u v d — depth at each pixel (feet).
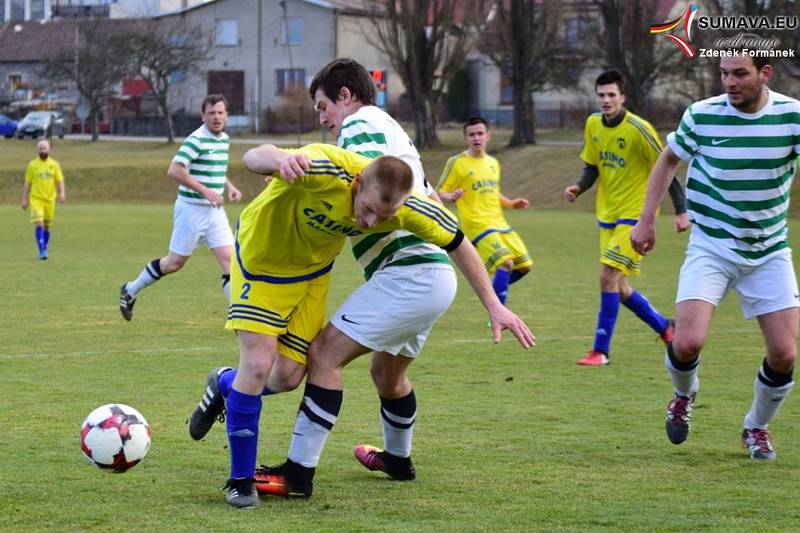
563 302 66.85
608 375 41.93
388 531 21.45
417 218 23.15
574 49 232.73
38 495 23.95
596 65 233.55
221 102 54.80
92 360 43.75
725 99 28.07
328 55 314.96
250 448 23.70
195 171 54.75
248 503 23.34
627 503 23.86
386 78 307.58
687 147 28.71
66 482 25.16
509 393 37.83
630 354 47.60
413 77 225.35
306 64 317.22
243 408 23.66
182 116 317.01
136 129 323.37
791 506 23.70
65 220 143.43
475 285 23.97
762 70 27.17
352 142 25.04
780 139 27.45
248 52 320.50
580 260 95.30
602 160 45.70
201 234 54.75
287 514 22.88
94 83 291.79
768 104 27.63
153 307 61.82
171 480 25.62
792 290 28.25
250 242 23.66
